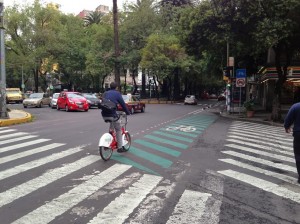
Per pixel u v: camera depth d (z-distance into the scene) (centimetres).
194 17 2545
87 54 5769
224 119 2523
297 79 3145
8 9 5506
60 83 7294
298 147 723
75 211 534
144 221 498
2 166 821
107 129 1598
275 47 2261
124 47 5731
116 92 952
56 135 1373
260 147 1177
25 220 497
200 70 5700
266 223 500
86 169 804
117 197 603
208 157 980
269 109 3369
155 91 7350
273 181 730
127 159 927
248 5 2084
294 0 1922
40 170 787
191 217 516
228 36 2288
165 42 5303
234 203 584
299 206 576
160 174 772
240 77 2894
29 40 5509
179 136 1431
